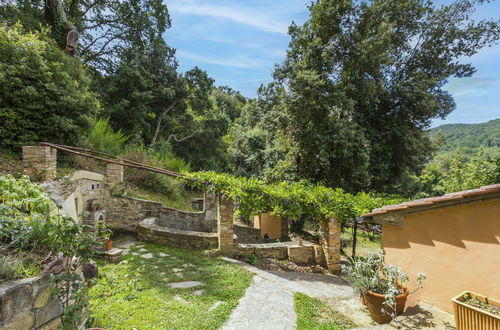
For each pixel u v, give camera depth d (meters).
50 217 2.32
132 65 15.72
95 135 9.95
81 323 2.66
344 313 3.92
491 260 2.99
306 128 12.49
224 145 23.95
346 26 12.31
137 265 5.38
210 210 8.99
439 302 3.44
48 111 7.01
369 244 11.00
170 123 18.84
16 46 6.38
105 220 7.28
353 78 11.92
